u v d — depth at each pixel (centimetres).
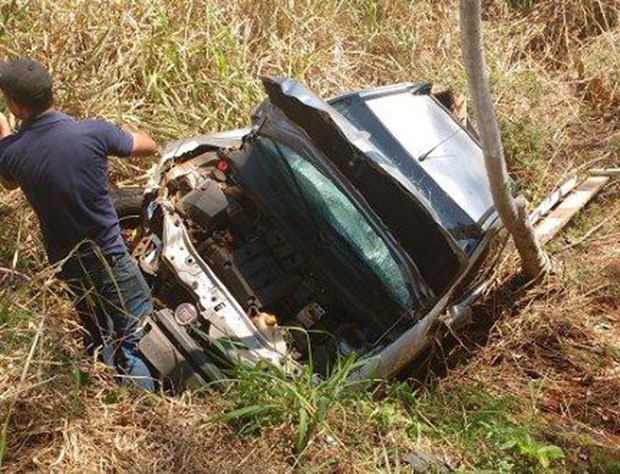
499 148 434
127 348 421
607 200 664
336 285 453
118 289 416
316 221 464
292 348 445
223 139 522
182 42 626
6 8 576
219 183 490
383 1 785
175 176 485
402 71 737
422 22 788
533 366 518
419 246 440
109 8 609
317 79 683
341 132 426
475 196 473
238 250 462
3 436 355
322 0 743
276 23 698
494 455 415
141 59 601
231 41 646
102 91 567
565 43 820
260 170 480
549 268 563
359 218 452
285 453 394
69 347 425
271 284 455
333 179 446
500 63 762
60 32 580
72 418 389
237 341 421
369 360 432
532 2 850
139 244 462
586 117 751
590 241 621
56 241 408
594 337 536
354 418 417
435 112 515
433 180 465
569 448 443
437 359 508
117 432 390
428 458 405
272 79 448
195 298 430
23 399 385
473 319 546
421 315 448
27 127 390
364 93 500
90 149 394
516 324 542
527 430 437
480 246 463
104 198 406
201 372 413
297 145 460
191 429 394
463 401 473
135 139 410
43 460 372
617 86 770
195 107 610
